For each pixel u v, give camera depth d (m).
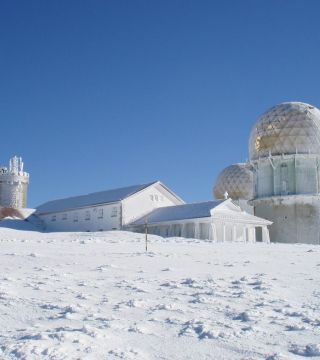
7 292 11.73
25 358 6.50
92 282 13.87
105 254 22.53
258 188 58.16
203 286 13.44
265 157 56.28
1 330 8.14
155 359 6.81
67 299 11.19
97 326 8.49
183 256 22.53
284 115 56.19
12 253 21.98
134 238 40.41
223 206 52.19
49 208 65.31
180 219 51.12
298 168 55.53
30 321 8.91
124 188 60.31
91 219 58.41
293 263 20.73
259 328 8.70
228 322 9.18
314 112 56.62
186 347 7.42
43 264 18.11
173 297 11.73
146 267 17.80
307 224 55.19
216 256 23.34
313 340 8.00
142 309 10.24
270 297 11.96
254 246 32.28
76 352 6.84
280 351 7.32
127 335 8.01
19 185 86.44
